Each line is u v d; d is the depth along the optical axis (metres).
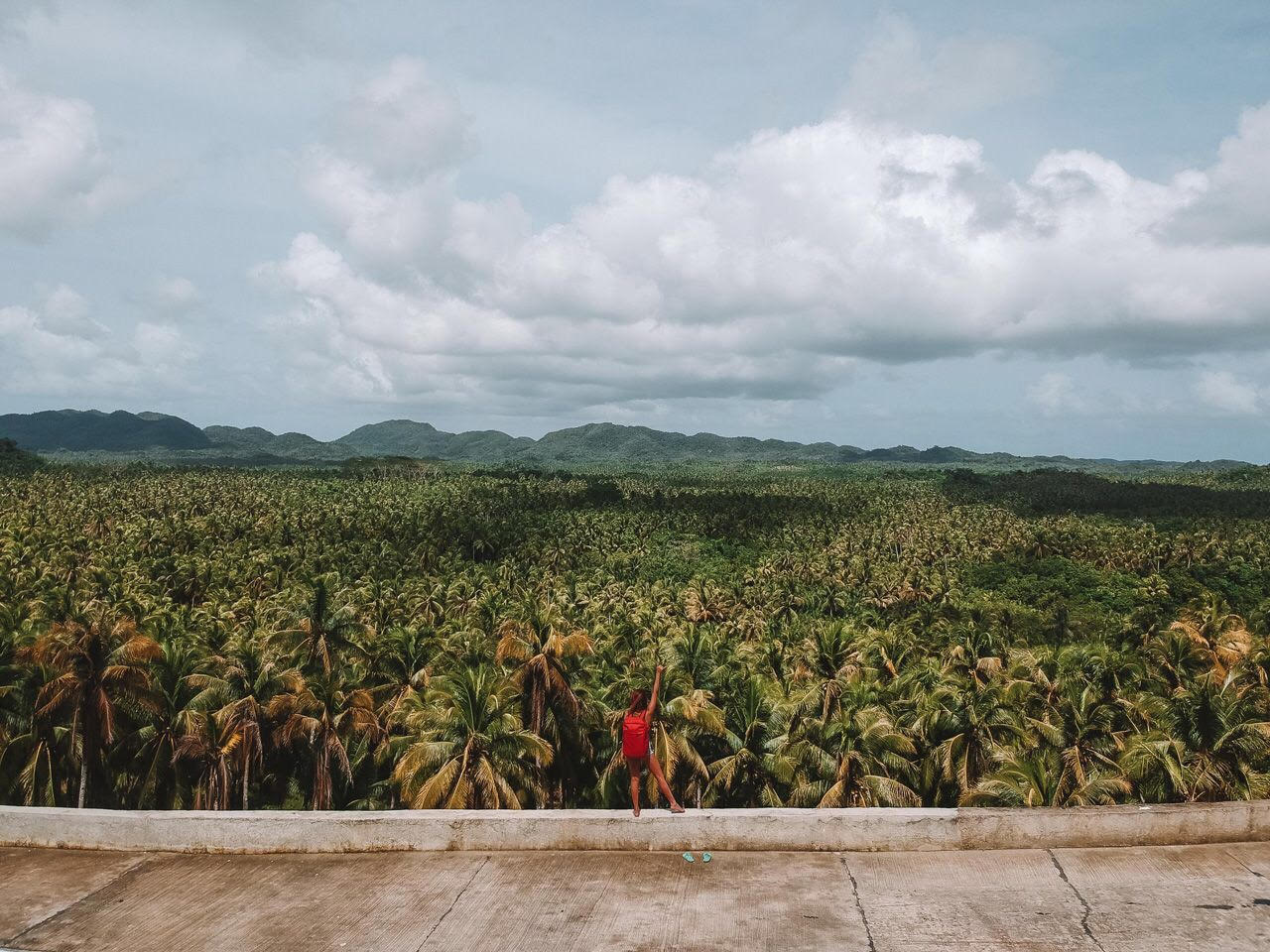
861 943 6.74
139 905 7.60
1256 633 70.44
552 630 35.25
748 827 8.56
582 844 8.65
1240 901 7.29
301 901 7.62
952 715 33.28
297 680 35.72
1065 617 79.81
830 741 31.94
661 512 175.50
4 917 7.41
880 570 106.94
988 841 8.45
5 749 32.84
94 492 159.75
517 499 193.62
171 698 36.00
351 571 93.94
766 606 84.50
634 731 8.96
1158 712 32.50
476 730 29.44
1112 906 7.24
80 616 44.44
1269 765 29.86
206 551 103.56
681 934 6.93
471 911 7.39
